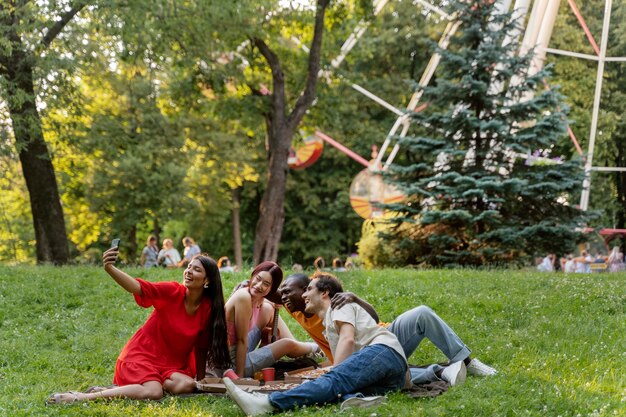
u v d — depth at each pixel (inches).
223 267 820.0
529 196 871.1
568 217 877.8
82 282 578.2
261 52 956.6
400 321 312.2
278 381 313.4
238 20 882.1
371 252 964.6
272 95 965.2
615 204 1632.6
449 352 310.3
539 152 1173.7
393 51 1927.9
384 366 282.0
